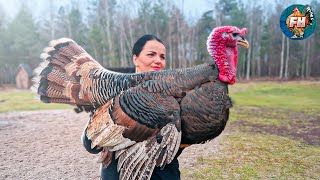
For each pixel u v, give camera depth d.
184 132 2.32
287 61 37.59
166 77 2.37
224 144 8.07
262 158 6.97
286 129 9.87
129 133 2.32
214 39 2.31
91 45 38.03
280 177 5.87
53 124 11.10
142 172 2.31
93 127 2.54
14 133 9.79
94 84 2.73
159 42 2.84
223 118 2.30
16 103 17.34
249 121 11.17
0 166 6.70
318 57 37.97
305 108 14.12
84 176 6.11
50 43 3.18
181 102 2.29
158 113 2.26
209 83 2.28
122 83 2.55
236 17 38.25
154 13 41.22
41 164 6.83
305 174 6.02
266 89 23.22
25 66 31.64
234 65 2.33
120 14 41.47
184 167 6.39
